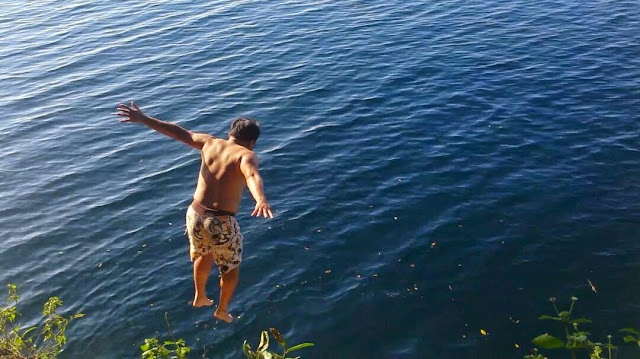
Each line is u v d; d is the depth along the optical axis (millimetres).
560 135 16859
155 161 16859
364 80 20578
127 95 20672
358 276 12297
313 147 16781
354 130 17531
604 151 16047
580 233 13273
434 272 12328
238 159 6113
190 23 27016
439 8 27594
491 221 13680
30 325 11664
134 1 30797
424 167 15641
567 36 23594
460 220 13719
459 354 10680
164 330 11406
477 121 17703
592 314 11344
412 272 12352
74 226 14352
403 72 21016
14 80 22375
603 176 15094
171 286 12359
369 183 15125
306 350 10859
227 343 11086
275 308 11688
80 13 29500
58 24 28047
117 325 11570
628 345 10688
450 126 17500
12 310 9195
